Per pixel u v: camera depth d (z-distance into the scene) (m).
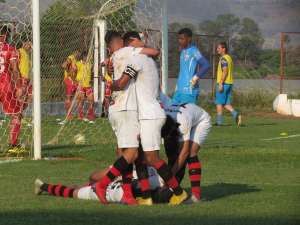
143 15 33.31
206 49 66.00
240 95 64.38
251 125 48.34
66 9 47.22
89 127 41.72
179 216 16.16
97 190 17.83
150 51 18.11
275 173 24.75
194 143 18.36
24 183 21.47
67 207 17.27
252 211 16.92
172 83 65.38
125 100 17.77
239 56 72.75
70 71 45.69
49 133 39.19
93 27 47.25
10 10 31.08
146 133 17.58
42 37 48.59
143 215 16.27
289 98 65.06
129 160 17.72
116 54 18.38
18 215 16.20
